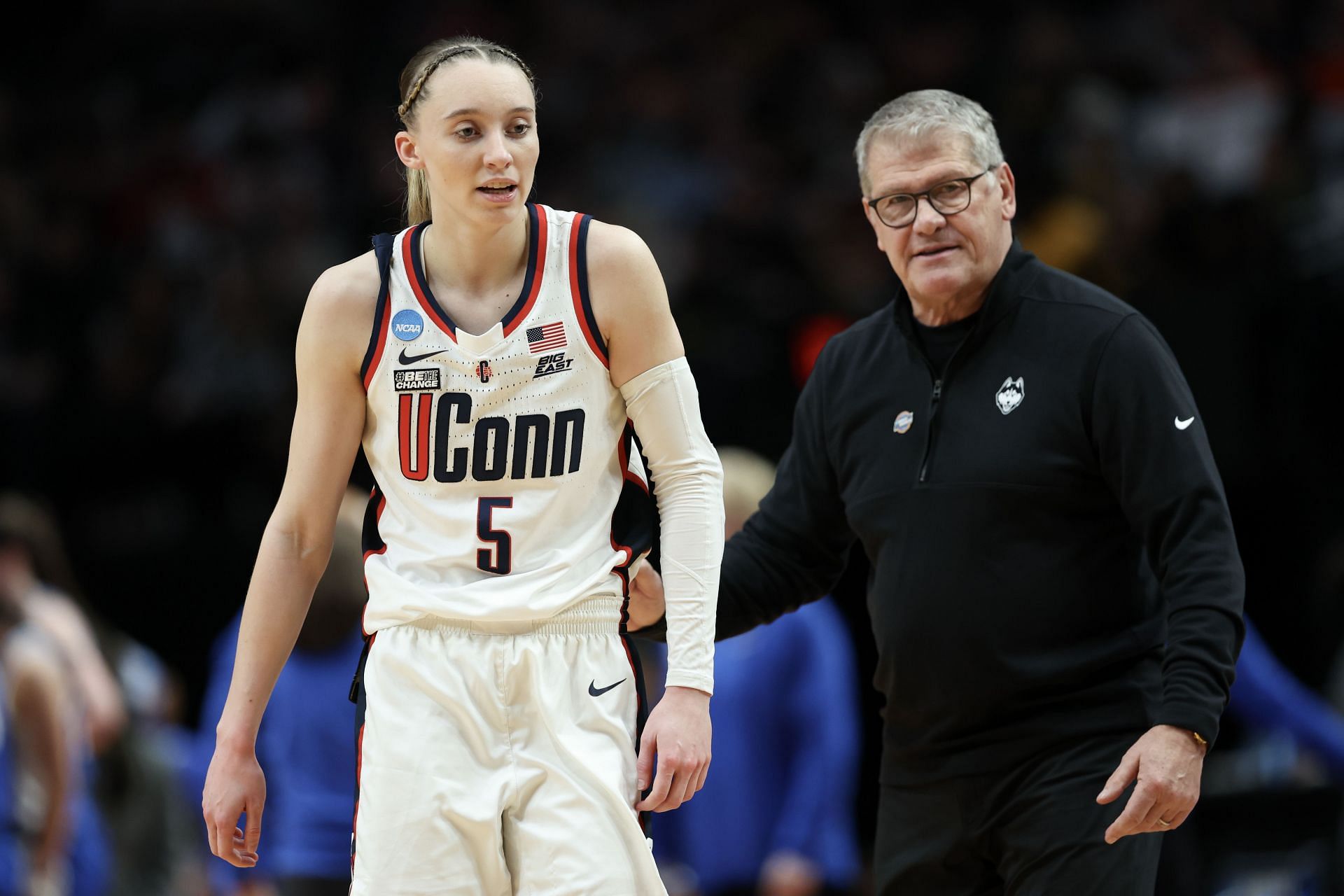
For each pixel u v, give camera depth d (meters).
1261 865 20.58
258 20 44.47
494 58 10.59
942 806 12.48
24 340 37.62
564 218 10.94
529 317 10.67
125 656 23.45
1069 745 12.04
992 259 12.62
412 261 10.86
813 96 39.53
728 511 18.42
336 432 11.03
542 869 10.36
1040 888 11.84
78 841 21.58
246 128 41.03
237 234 38.91
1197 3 36.94
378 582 10.82
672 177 38.44
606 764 10.52
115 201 40.78
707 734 10.73
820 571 13.74
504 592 10.53
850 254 35.00
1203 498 11.66
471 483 10.69
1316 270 28.80
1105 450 12.06
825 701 18.66
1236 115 34.53
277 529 11.16
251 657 11.09
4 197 39.47
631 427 11.21
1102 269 31.17
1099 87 35.00
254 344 36.56
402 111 10.81
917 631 12.41
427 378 10.66
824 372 13.53
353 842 10.78
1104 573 12.21
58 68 44.91
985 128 12.81
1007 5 40.38
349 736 18.05
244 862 11.09
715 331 32.31
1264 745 22.05
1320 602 24.97
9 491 34.28
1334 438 27.98
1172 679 11.23
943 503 12.40
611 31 42.09
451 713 10.52
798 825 18.36
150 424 35.28
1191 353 28.45
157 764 23.00
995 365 12.49
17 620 21.08
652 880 10.48
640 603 12.11
